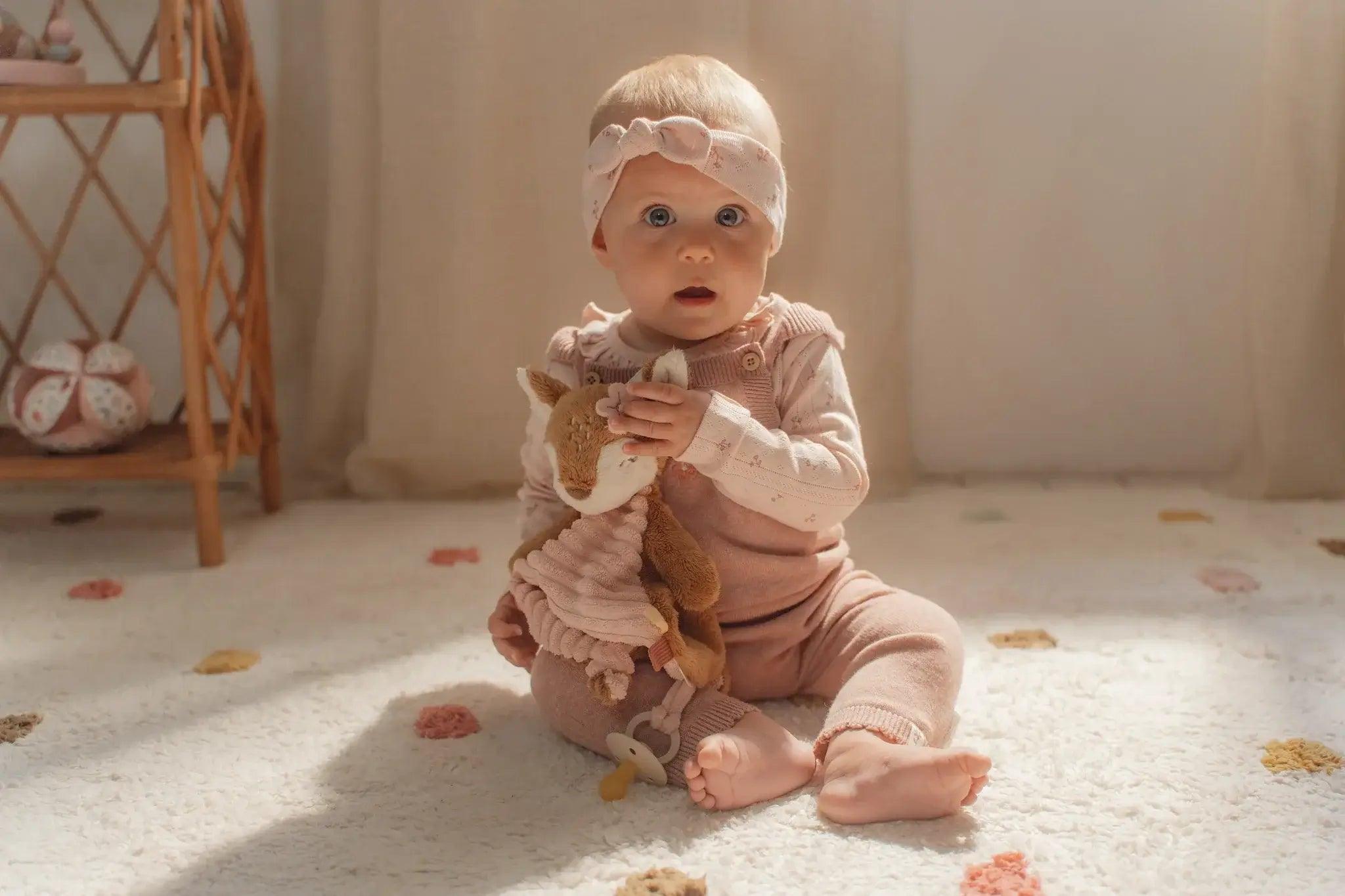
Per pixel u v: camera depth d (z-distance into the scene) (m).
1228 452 1.75
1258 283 1.57
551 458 0.90
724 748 0.80
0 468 1.40
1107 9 1.65
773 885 0.72
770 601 0.95
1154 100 1.67
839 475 0.91
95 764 0.90
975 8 1.65
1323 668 1.02
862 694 0.85
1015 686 1.00
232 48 1.51
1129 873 0.72
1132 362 1.74
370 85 1.59
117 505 1.68
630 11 1.55
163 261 1.71
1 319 1.71
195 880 0.74
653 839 0.77
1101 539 1.45
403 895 0.72
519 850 0.77
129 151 1.67
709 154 0.88
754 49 1.59
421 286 1.59
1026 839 0.76
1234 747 0.88
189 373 1.38
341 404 1.69
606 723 0.88
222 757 0.91
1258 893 0.70
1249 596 1.22
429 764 0.89
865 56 1.57
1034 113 1.68
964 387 1.75
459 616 1.22
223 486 1.75
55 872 0.75
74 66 1.40
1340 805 0.80
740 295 0.92
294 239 1.69
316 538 1.50
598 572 0.88
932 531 1.49
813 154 1.60
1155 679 1.01
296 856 0.76
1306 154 1.52
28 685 1.05
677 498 0.93
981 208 1.70
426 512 1.61
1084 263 1.71
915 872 0.73
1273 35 1.51
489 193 1.60
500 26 1.57
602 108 0.97
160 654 1.12
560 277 1.62
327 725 0.96
